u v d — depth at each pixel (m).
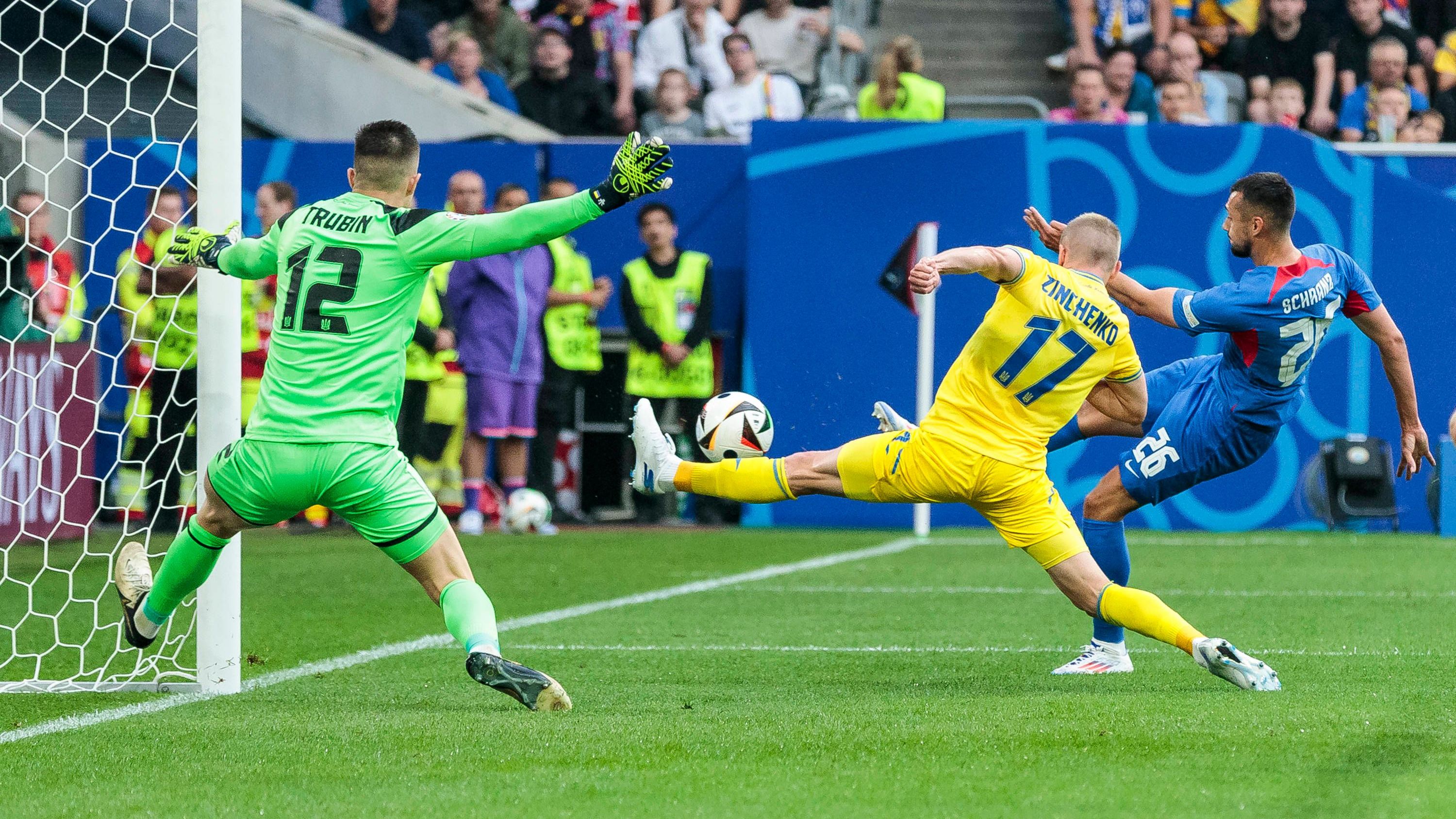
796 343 39.97
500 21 50.75
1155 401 18.95
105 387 41.19
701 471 17.67
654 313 39.19
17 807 11.38
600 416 41.91
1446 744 13.06
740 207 41.66
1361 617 23.48
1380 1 50.19
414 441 38.34
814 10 52.00
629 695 16.38
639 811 10.97
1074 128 39.22
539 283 39.25
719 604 25.48
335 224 14.92
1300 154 38.78
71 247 42.16
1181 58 49.38
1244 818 10.59
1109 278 17.33
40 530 35.22
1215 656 16.08
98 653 20.52
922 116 45.69
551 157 42.00
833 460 17.22
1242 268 39.00
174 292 36.59
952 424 16.61
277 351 14.77
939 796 11.32
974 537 38.12
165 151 42.50
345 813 11.02
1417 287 38.75
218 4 16.22
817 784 11.75
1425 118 48.97
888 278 38.53
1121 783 11.65
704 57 51.47
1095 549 18.66
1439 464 38.16
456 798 11.41
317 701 16.19
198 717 15.07
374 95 45.16
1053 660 19.33
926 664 18.94
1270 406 18.00
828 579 29.20
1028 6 58.78
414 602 25.75
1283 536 38.22
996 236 39.44
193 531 15.48
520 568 31.05
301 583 28.50
